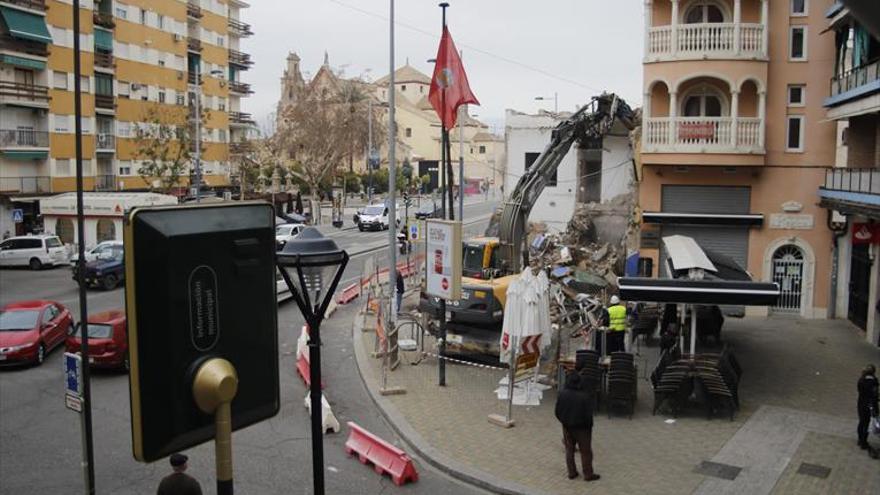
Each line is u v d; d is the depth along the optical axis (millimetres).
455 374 18688
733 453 13281
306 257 7977
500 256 23891
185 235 4062
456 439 14117
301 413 15836
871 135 23797
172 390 4012
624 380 15211
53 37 45344
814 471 12461
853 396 16609
